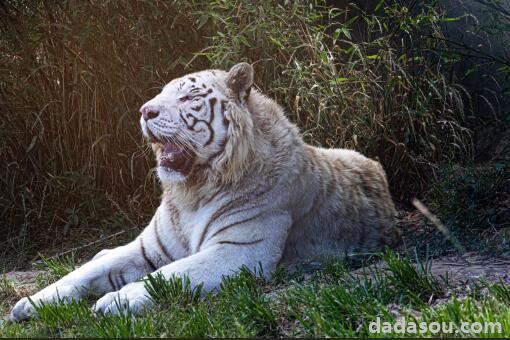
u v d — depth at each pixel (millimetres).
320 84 10656
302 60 11055
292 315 6023
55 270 8586
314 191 8203
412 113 10586
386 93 10633
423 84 11273
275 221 7676
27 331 6410
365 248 8766
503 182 9570
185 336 5672
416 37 11445
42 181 11750
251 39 10688
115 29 11227
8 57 11617
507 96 11859
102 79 11352
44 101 11680
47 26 11438
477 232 8477
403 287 6242
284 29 10789
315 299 6066
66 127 11562
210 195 7766
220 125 7629
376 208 9109
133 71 11242
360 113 10719
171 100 7648
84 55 11312
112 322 6055
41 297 7160
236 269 7285
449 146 11109
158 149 8062
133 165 11383
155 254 8047
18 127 11719
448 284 6199
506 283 6293
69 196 11578
